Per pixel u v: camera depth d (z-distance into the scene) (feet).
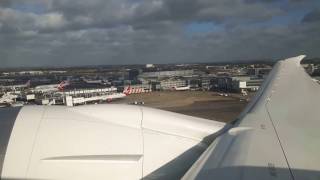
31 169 19.36
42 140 20.21
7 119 21.06
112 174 20.30
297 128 20.89
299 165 14.48
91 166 20.07
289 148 16.71
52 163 19.66
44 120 21.29
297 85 37.14
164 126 22.97
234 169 13.42
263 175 12.94
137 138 21.75
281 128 20.56
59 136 20.53
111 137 21.34
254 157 14.84
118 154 20.83
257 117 23.31
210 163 14.53
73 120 21.75
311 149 16.90
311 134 19.79
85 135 20.98
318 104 28.58
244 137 18.06
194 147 22.16
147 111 23.82
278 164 14.30
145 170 20.90
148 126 22.61
